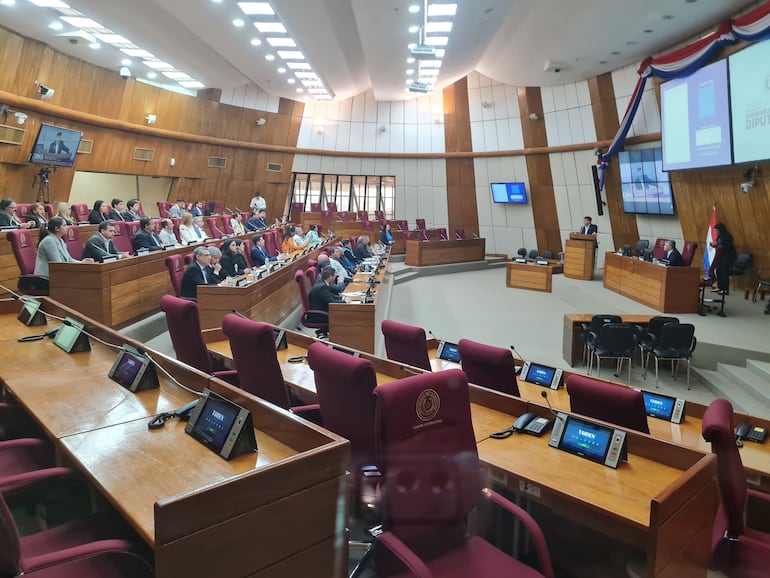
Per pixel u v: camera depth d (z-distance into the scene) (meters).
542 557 2.02
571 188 16.19
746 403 5.73
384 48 11.80
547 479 2.32
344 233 17.58
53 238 6.12
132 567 1.79
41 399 2.57
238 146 16.98
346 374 2.52
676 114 11.04
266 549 1.64
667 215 12.61
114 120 12.77
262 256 9.73
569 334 7.29
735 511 2.32
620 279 11.41
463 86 18.31
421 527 2.07
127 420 2.35
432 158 18.94
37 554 1.86
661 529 1.94
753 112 9.02
